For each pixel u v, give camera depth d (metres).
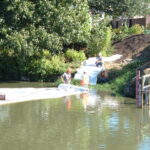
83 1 41.69
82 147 19.38
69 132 21.73
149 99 28.69
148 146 19.62
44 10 38.53
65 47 45.03
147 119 24.70
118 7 56.53
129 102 29.98
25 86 37.00
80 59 42.75
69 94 33.19
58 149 19.02
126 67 38.78
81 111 26.64
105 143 20.00
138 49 43.66
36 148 19.12
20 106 28.03
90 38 44.47
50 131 21.86
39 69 40.19
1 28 38.06
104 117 25.09
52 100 30.52
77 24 39.84
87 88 34.56
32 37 38.34
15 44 37.72
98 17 47.75
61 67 40.00
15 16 38.00
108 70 38.88
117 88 34.62
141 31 52.25
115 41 47.78
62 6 39.75
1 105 28.33
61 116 25.17
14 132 21.58
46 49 40.44
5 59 41.50
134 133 21.67
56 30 39.41
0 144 19.61
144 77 28.22
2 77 42.09
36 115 25.33
